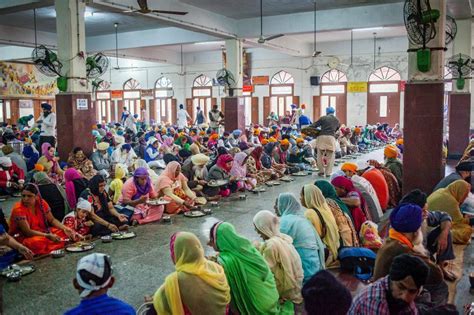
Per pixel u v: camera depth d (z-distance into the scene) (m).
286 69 20.78
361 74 19.47
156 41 15.52
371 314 2.00
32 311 3.19
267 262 3.14
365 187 5.45
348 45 19.53
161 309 2.48
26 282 3.70
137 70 23.94
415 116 6.73
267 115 21.34
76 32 9.02
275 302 2.91
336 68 19.84
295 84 20.69
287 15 13.13
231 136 11.77
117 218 5.14
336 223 4.06
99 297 1.98
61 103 9.02
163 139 12.18
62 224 4.57
